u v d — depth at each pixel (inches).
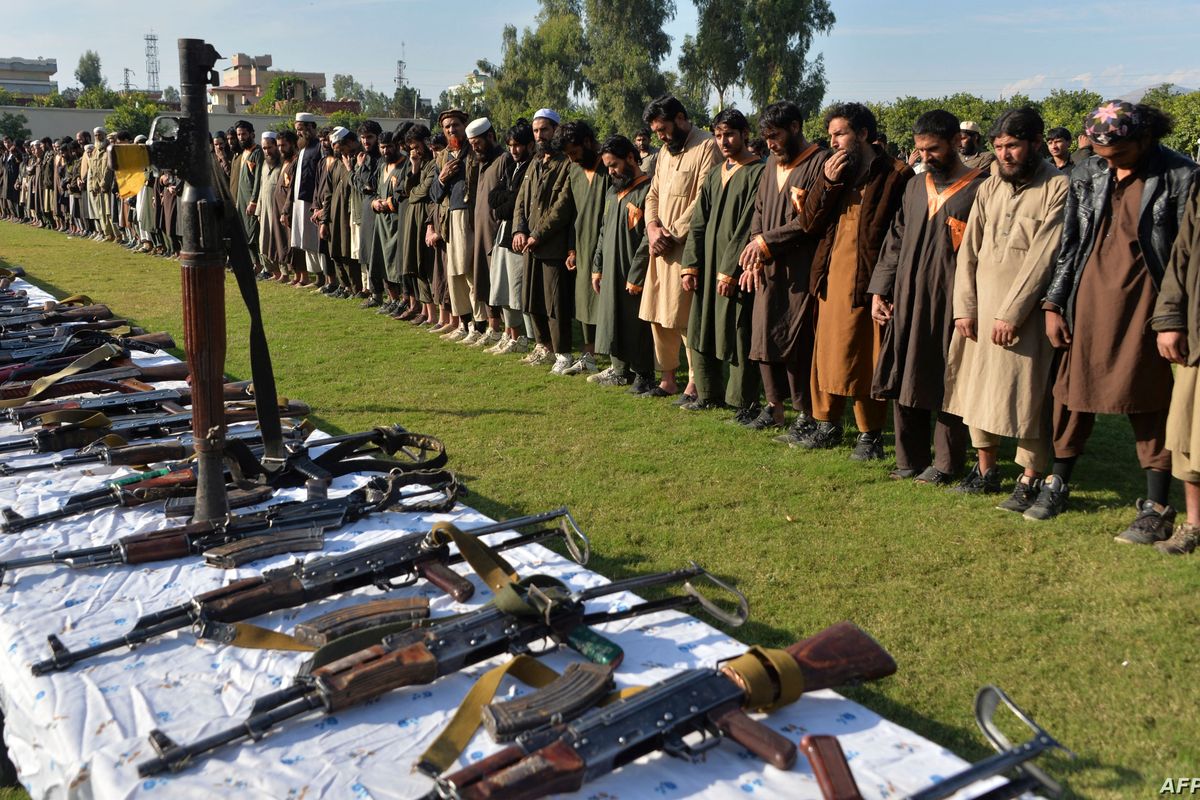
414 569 131.7
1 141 1050.1
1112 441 267.1
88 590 131.0
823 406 250.2
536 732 90.2
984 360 205.0
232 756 94.0
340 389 326.3
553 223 328.5
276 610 124.2
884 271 219.1
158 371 245.1
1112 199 183.6
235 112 2325.3
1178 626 156.0
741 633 156.3
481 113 2758.4
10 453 190.5
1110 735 127.9
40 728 103.6
